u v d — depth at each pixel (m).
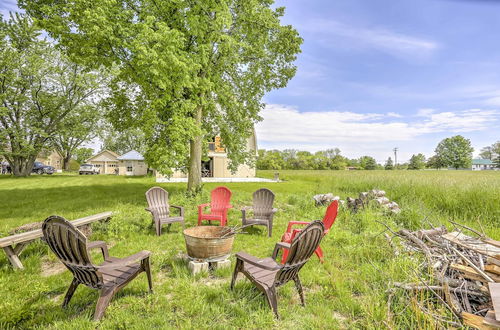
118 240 5.19
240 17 9.98
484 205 7.03
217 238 3.71
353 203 7.75
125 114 10.64
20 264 3.81
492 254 3.18
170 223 5.99
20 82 22.11
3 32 20.86
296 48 11.05
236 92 12.12
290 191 13.88
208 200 9.40
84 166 37.84
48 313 2.64
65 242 2.44
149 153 9.02
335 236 5.16
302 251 2.73
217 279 3.53
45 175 29.11
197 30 8.66
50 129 24.69
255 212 6.33
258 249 4.82
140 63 7.13
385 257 4.02
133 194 12.41
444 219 6.48
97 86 24.02
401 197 9.08
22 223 6.52
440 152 77.88
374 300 2.81
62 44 8.12
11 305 2.73
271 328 2.46
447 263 3.25
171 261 4.01
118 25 7.50
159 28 7.53
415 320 2.42
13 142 23.33
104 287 2.66
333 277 3.49
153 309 2.71
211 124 12.61
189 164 10.62
